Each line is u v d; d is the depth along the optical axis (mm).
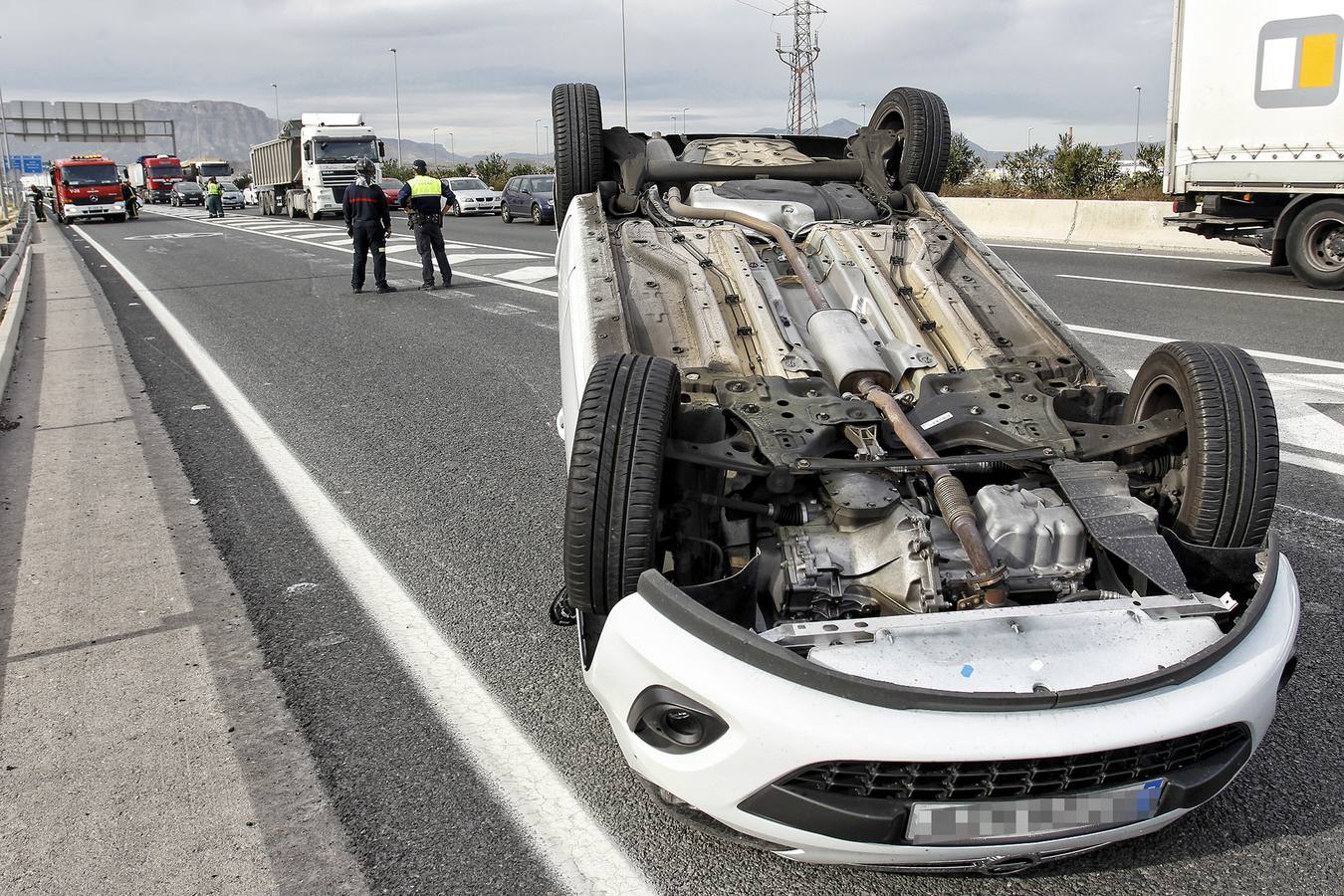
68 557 5129
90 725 3635
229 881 2861
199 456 6770
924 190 5566
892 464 3266
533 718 3654
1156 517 3176
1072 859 2924
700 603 2754
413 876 2873
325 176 35812
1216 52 13336
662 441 3037
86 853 2977
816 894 2793
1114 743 2443
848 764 2461
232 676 3955
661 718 2660
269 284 15844
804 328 4320
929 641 2688
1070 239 19906
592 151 5332
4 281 14680
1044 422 3555
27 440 7238
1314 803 3125
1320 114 12414
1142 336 9805
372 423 7516
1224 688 2584
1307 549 4914
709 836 3020
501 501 5855
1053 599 3268
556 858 2936
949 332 4285
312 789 3260
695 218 5047
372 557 5086
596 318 4105
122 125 81500
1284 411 7184
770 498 3475
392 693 3824
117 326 12180
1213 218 14078
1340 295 12305
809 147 6297
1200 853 2930
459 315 12242
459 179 38500
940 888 2816
